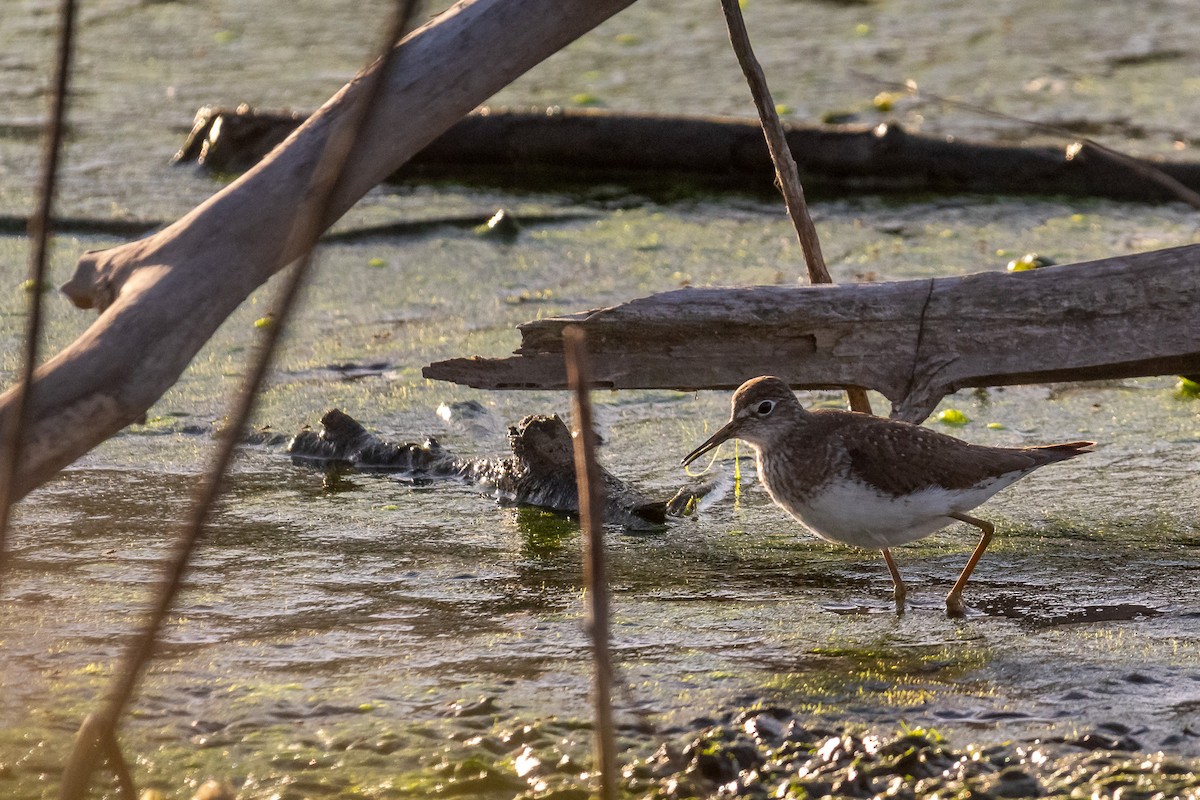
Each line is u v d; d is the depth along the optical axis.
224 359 16.14
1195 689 9.27
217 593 10.83
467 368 11.84
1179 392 15.37
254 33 30.30
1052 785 8.08
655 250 19.77
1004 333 11.84
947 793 8.01
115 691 5.25
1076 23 31.30
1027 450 10.89
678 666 9.73
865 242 19.89
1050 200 21.97
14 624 10.12
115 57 28.31
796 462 10.82
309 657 9.81
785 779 8.23
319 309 17.56
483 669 9.68
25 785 8.01
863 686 9.40
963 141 22.48
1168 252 11.86
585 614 10.62
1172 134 23.73
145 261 7.70
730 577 11.38
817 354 11.91
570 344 5.46
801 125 22.73
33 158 22.81
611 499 12.64
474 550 11.86
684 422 14.84
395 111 8.74
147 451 13.83
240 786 8.12
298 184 8.09
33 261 4.91
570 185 22.98
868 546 10.88
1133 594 10.88
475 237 20.39
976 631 10.29
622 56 28.80
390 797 8.04
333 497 13.00
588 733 8.75
